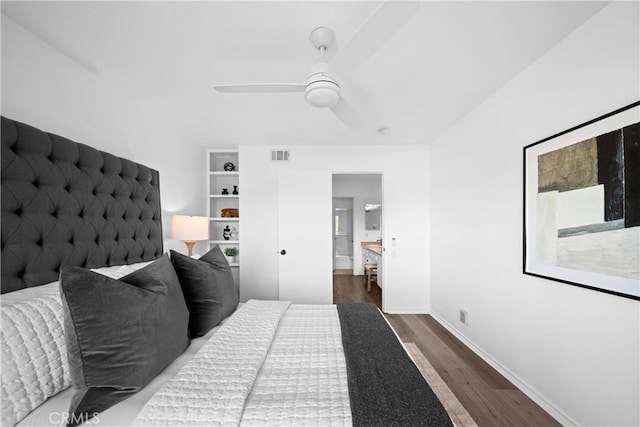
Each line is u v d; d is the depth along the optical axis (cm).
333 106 193
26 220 128
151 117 266
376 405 96
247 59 183
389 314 387
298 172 390
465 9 141
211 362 118
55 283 129
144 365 104
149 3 135
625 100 135
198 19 146
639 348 128
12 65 143
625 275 132
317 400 99
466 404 187
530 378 195
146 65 189
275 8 139
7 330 90
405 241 393
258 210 398
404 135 354
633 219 129
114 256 184
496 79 214
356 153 398
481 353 255
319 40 157
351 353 134
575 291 160
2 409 85
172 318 124
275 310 192
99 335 96
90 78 194
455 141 309
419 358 251
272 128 325
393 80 213
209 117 288
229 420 88
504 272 224
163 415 89
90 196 169
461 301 295
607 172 141
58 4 134
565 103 167
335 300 459
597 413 147
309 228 390
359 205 705
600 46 146
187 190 349
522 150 203
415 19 147
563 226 167
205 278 170
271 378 114
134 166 218
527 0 135
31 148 134
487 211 247
